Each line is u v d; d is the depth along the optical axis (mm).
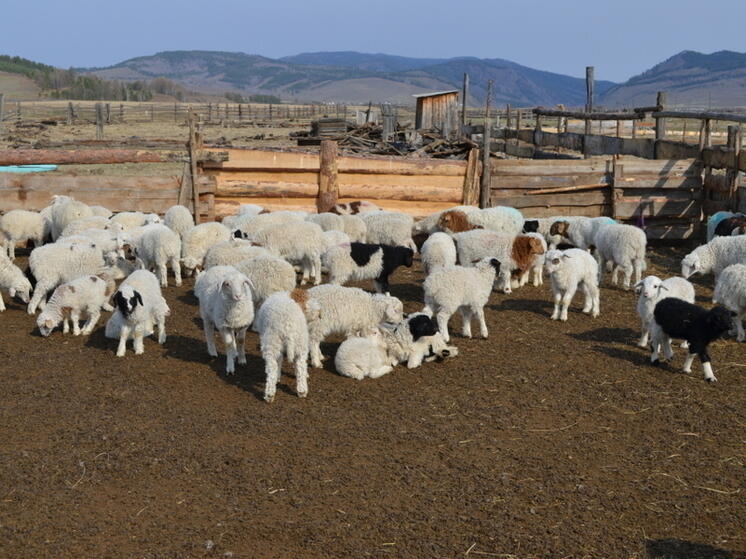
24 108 83500
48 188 16312
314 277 13219
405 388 8648
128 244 12828
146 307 9602
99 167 29375
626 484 6484
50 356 9570
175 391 8461
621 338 10516
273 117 78875
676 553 5504
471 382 8828
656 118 19328
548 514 6008
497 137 29391
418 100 29297
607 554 5496
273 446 7129
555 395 8445
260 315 8227
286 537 5645
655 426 7656
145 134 49062
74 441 7199
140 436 7305
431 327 9180
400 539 5641
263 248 11820
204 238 13055
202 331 10750
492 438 7359
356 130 29969
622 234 12977
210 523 5816
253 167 17359
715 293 10422
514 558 5441
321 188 17516
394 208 17984
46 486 6355
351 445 7176
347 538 5641
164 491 6305
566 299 11266
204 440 7238
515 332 10781
